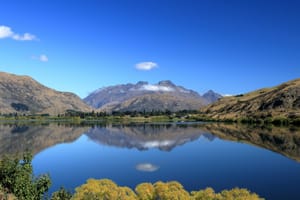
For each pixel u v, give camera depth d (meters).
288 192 48.78
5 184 30.42
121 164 78.00
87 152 102.44
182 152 99.94
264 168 69.81
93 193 19.75
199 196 19.77
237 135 153.75
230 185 54.28
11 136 160.38
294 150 97.25
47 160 85.44
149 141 138.25
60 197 27.12
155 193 19.98
